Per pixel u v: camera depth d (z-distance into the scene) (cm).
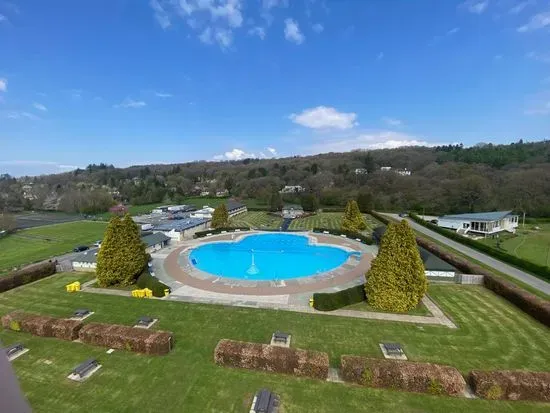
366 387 1548
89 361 1705
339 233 5406
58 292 2830
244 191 12219
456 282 2977
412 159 13538
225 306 2495
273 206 9019
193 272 3388
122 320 2278
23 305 2569
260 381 1591
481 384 1466
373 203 8631
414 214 7256
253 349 1714
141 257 3077
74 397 1485
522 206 6800
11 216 6775
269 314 2345
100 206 10450
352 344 1933
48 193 12850
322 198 10056
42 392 1520
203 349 1872
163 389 1534
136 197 12262
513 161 10162
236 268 3747
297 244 4984
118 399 1470
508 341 1958
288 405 1434
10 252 4747
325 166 14525
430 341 1962
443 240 4897
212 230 5712
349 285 2961
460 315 2312
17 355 1820
